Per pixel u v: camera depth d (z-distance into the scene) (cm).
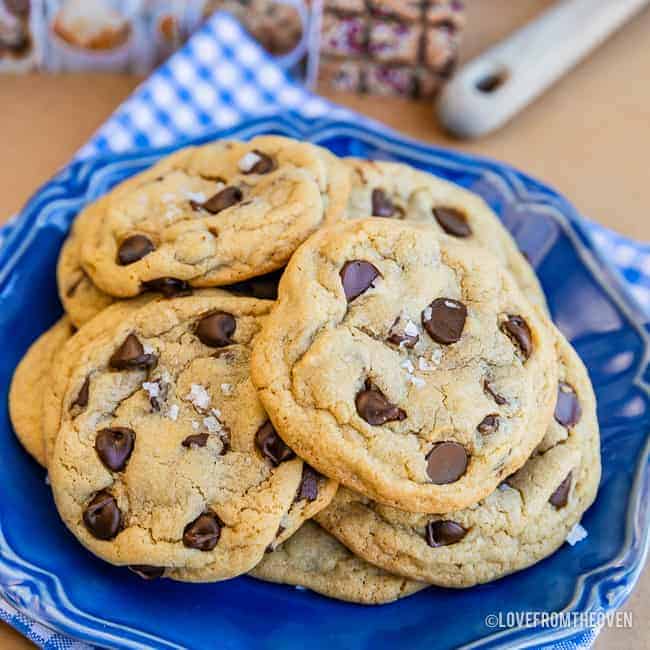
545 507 48
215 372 47
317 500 47
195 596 48
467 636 46
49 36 62
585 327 53
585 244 53
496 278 48
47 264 52
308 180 49
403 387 46
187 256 48
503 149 63
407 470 46
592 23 63
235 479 46
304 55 64
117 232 50
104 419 47
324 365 46
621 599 46
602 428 50
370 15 62
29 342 52
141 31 62
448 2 61
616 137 63
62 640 47
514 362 47
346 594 48
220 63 62
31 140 61
